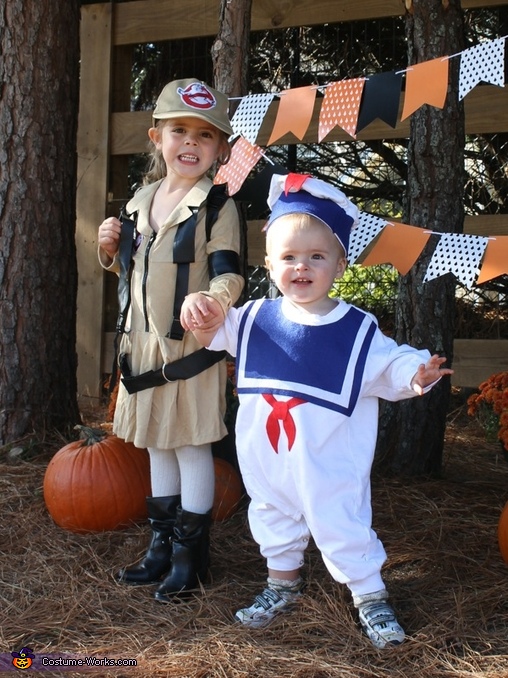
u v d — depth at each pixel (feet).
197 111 9.25
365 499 8.55
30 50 15.15
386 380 8.40
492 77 9.23
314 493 8.21
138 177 23.52
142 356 9.55
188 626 8.85
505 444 13.56
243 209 13.71
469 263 9.28
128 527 11.59
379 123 18.69
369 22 20.67
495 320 21.57
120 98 21.26
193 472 9.70
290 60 21.04
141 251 9.64
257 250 19.93
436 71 9.64
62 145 15.62
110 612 9.20
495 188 21.38
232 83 12.86
